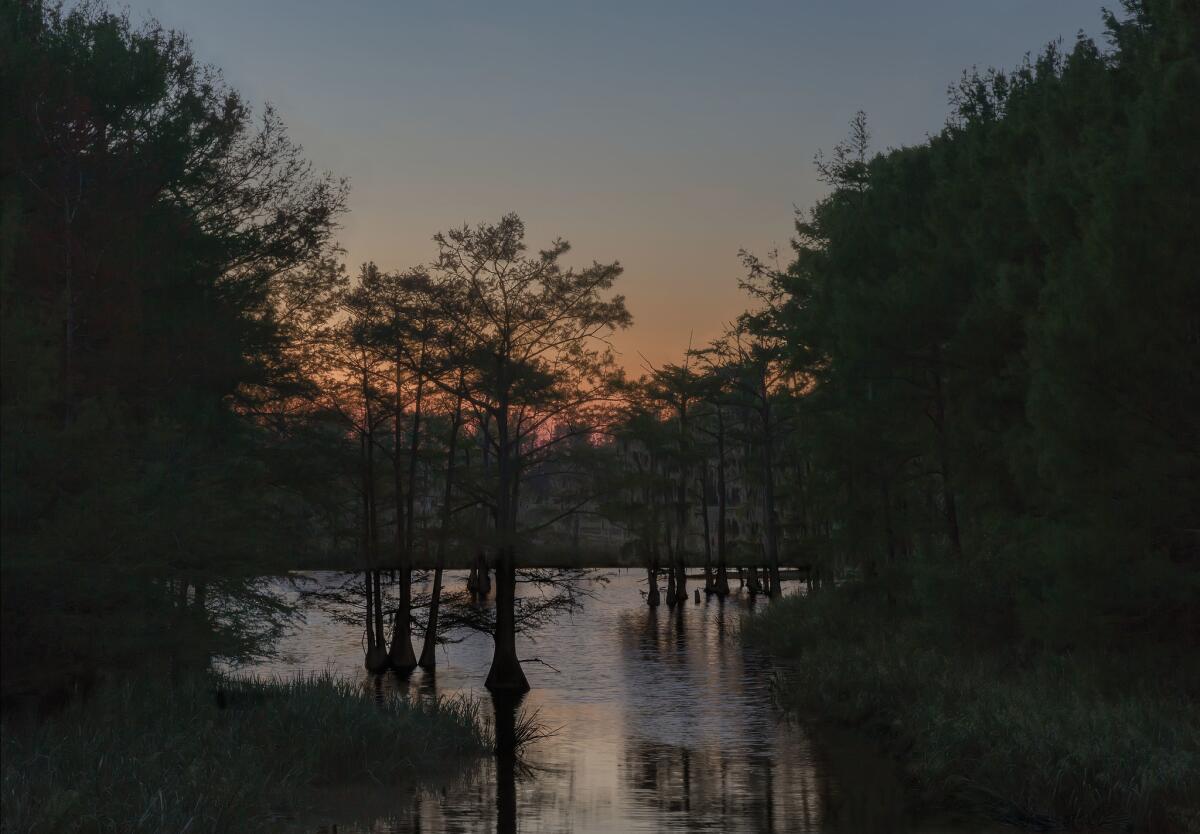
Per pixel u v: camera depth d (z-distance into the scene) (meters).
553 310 30.91
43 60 19.97
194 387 23.45
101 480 15.24
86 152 20.41
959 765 15.69
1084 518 16.44
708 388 57.75
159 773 13.26
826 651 27.75
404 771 17.39
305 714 17.88
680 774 17.69
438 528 34.53
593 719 23.78
